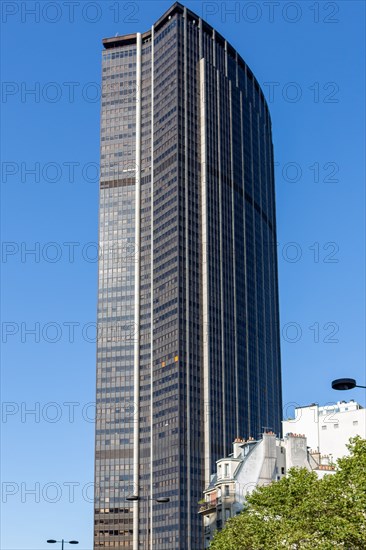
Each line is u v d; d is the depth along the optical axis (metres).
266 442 172.62
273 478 170.62
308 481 106.94
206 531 177.00
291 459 167.25
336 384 66.88
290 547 97.94
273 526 105.38
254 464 171.38
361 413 194.50
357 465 94.69
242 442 187.38
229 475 173.50
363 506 90.19
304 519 98.38
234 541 111.56
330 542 90.75
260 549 107.00
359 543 90.06
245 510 117.31
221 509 170.38
